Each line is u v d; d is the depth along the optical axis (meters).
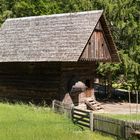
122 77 49.25
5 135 21.22
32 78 38.22
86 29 36.16
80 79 39.38
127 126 21.12
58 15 39.69
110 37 40.19
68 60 34.19
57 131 22.81
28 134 21.62
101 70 46.75
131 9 48.16
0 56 38.97
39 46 37.38
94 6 49.28
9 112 30.12
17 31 41.22
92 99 41.25
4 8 63.19
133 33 47.69
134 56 47.16
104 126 23.28
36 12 58.81
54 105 32.56
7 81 39.91
